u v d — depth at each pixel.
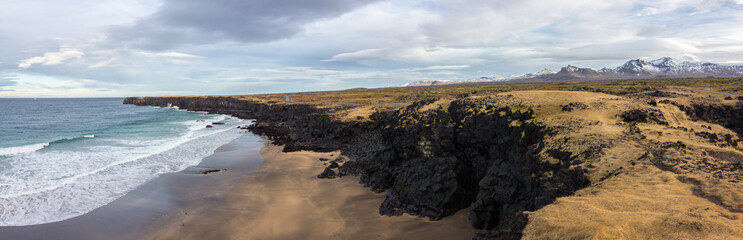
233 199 35.25
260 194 36.81
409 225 28.77
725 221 11.63
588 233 12.14
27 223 28.41
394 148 45.12
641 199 14.73
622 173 18.23
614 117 31.55
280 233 27.94
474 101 44.25
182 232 27.92
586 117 30.89
